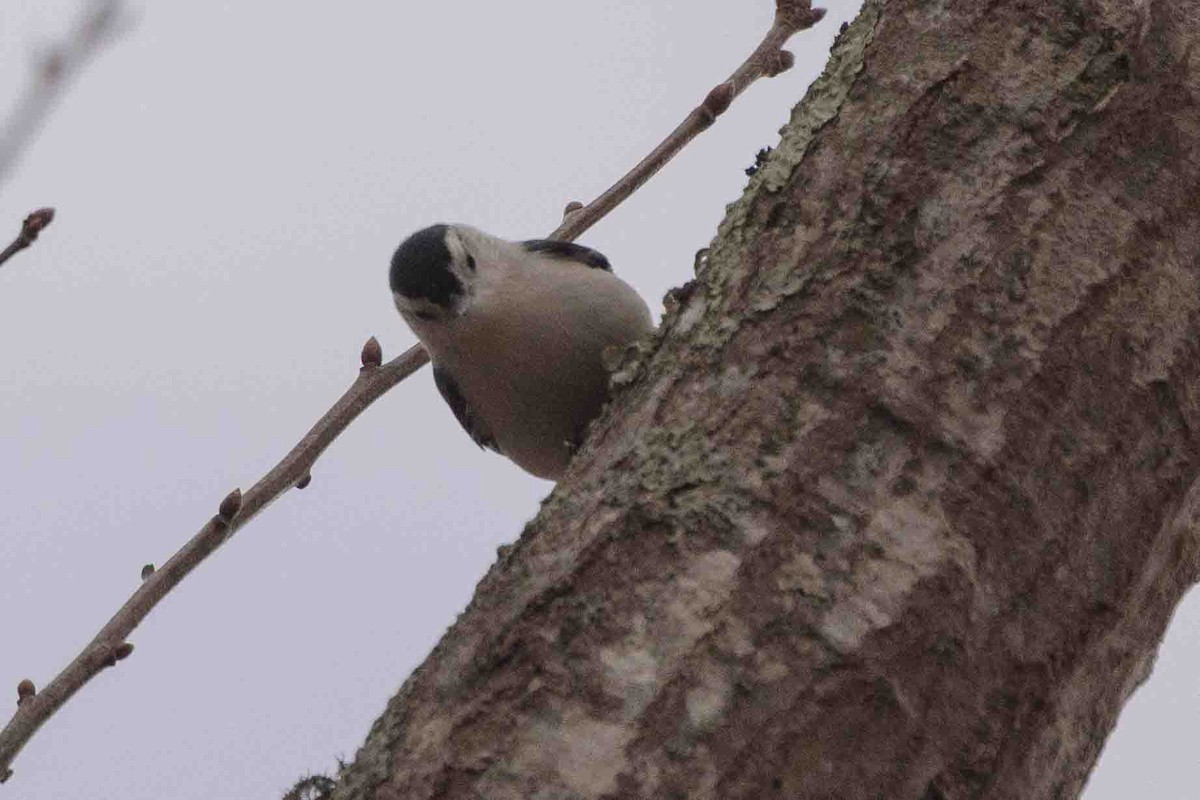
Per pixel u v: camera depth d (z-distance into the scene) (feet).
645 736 15.10
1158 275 17.40
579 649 15.65
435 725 15.80
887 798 15.26
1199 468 17.46
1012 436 16.48
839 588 15.70
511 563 16.76
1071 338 16.90
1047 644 16.25
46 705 19.99
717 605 15.64
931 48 18.45
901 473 16.28
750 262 18.10
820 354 16.96
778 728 15.15
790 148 18.78
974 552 16.05
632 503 16.44
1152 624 17.76
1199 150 17.92
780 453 16.44
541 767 15.12
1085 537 16.61
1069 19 18.19
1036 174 17.53
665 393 17.57
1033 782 16.33
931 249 17.24
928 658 15.66
